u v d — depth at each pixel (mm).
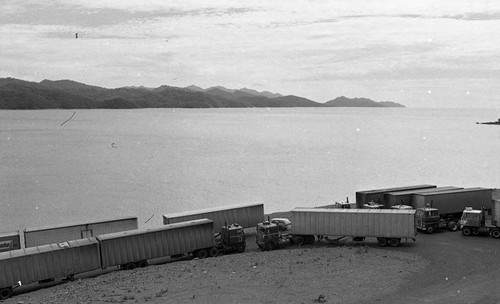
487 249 37719
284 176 110000
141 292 28906
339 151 165500
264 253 38938
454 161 134875
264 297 27438
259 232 41938
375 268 32969
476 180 101750
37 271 33594
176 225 39906
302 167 124688
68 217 72938
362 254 37156
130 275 33906
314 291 28359
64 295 29422
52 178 111938
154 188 96875
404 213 39781
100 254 36250
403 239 42344
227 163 134500
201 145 192000
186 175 113312
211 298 27406
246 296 27656
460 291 27781
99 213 75312
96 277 35031
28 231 41469
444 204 48625
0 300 31094
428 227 44531
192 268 34688
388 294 27625
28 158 151000
